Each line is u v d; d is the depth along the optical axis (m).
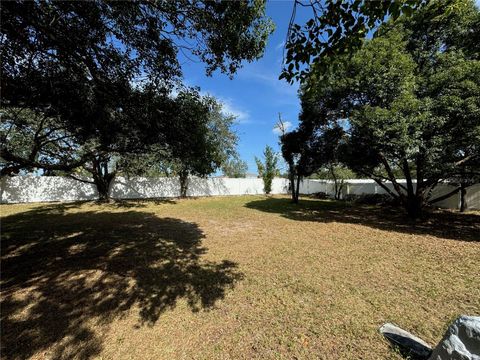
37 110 4.09
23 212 10.34
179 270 4.18
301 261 4.63
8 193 12.95
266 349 2.33
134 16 3.39
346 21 2.07
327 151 10.73
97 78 3.81
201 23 3.44
